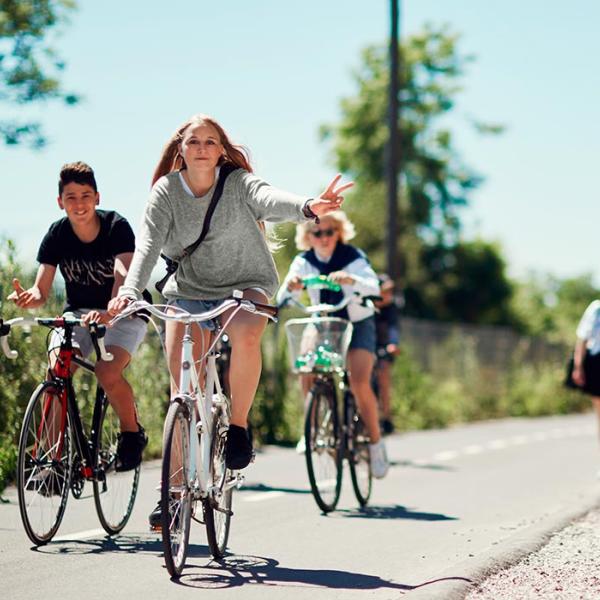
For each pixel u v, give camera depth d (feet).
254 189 22.82
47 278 26.11
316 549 26.18
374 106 200.85
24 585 21.25
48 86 66.64
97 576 22.06
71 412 25.30
